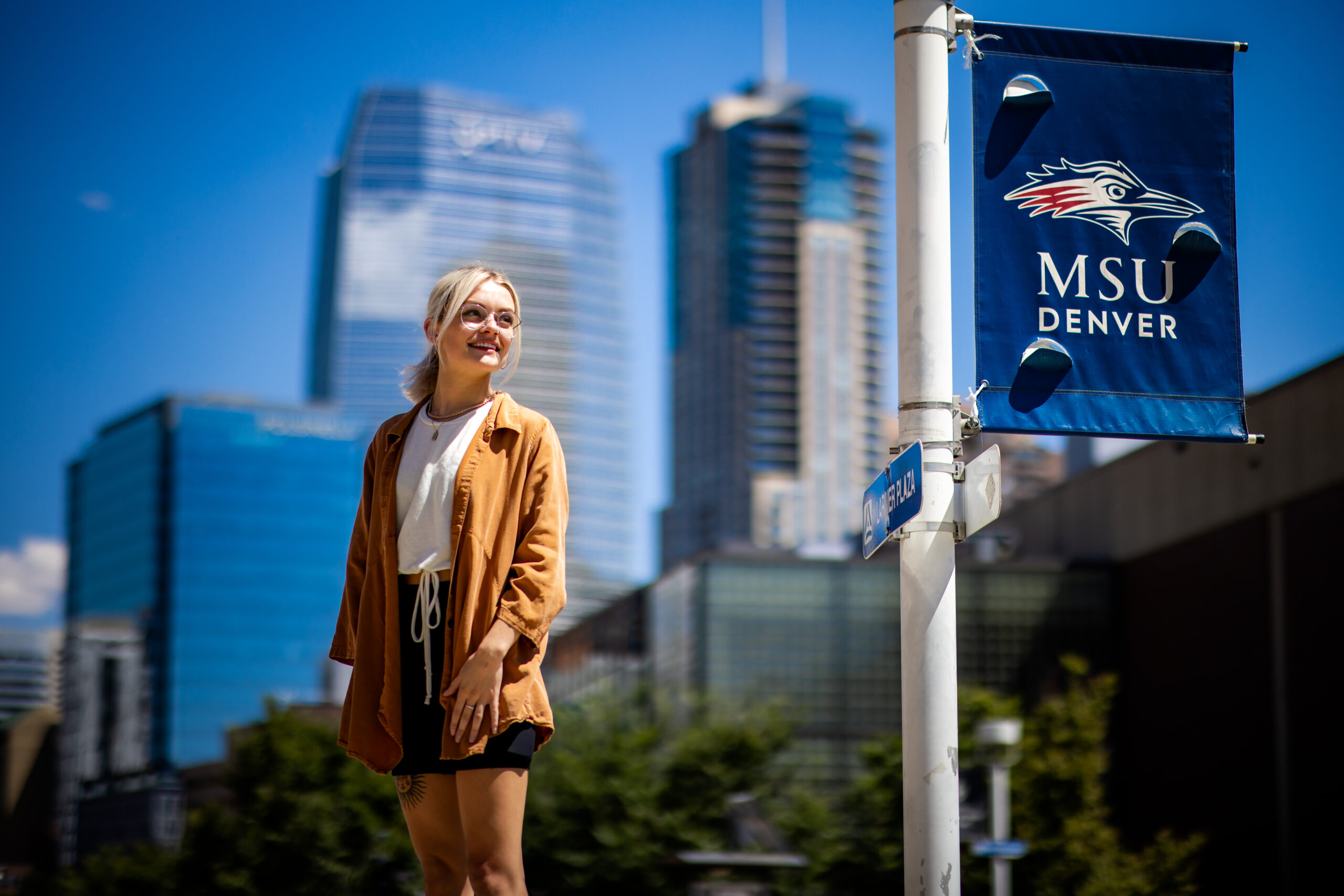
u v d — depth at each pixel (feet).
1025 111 21.04
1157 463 169.89
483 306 13.64
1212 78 21.59
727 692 186.91
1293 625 141.69
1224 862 152.25
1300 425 141.18
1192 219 21.03
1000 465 16.39
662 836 131.44
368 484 14.21
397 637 13.29
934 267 18.21
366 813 128.57
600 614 225.97
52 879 158.92
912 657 17.35
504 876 12.59
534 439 13.52
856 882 120.16
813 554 194.29
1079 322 20.63
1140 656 172.86
